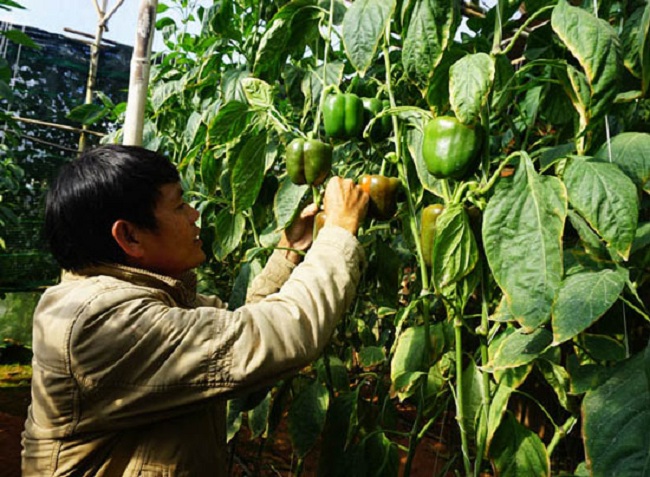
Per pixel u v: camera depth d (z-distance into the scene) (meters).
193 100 3.00
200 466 1.16
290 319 1.06
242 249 2.56
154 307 1.06
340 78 1.77
